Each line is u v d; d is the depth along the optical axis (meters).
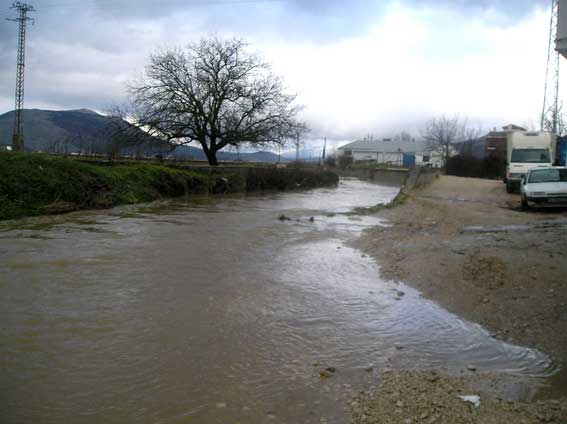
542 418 4.01
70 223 13.80
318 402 4.32
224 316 6.42
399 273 9.22
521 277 7.96
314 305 7.14
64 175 17.05
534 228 12.70
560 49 10.47
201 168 29.67
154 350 5.26
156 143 33.34
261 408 4.19
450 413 4.12
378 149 103.31
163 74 32.56
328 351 5.49
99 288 7.41
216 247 11.05
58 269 8.43
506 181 25.77
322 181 44.62
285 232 13.95
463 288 7.92
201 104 33.31
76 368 4.77
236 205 22.22
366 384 4.70
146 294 7.21
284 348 5.50
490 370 5.14
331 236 13.73
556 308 6.64
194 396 4.34
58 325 5.85
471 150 67.06
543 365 5.27
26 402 4.13
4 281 7.57
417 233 13.65
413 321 6.64
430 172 36.22
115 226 13.57
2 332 5.57
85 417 3.94
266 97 34.97
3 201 14.19
